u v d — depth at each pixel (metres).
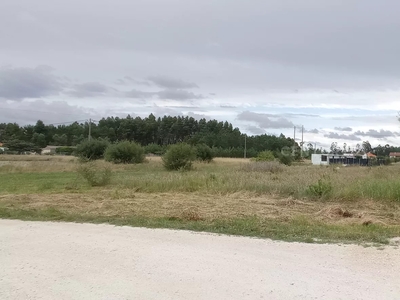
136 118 109.31
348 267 5.08
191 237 6.86
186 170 28.41
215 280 4.55
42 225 8.05
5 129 101.75
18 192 15.09
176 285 4.39
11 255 5.64
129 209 10.28
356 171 25.38
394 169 27.23
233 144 96.44
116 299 3.99
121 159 39.94
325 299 3.99
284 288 4.29
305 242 6.50
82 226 7.94
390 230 7.58
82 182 18.47
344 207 10.90
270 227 7.70
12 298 4.04
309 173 21.41
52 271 4.91
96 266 5.11
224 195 13.63
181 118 112.44
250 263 5.23
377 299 4.00
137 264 5.18
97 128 104.25
